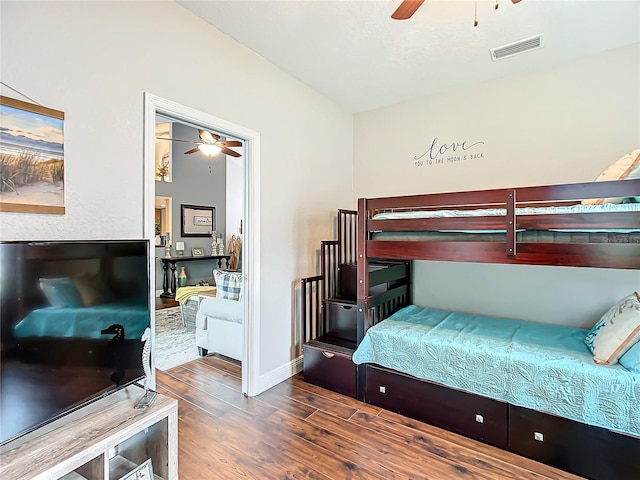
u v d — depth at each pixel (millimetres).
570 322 2807
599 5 2080
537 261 1948
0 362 1131
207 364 3346
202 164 7750
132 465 1622
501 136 3109
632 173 1944
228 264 8109
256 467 1842
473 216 2129
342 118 3820
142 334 1669
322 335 3213
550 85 2879
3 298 1143
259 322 2742
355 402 2602
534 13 2162
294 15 2199
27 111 1463
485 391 2092
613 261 1768
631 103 2568
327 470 1822
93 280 1436
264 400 2613
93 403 1540
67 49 1602
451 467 1861
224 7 2125
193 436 2123
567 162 2820
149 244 1735
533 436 1941
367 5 2094
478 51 2631
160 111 2051
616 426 1717
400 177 3693
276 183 2914
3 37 1400
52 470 1125
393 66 2873
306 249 3279
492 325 2746
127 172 1837
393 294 3133
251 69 2645
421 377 2340
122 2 1828
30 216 1476
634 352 1770
